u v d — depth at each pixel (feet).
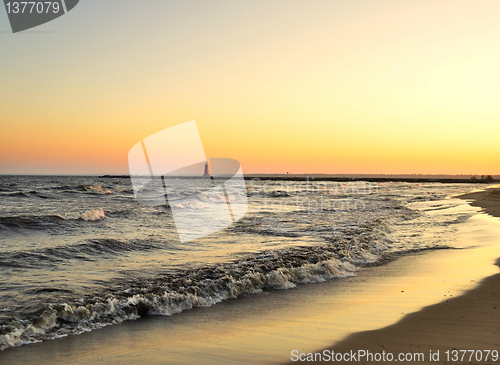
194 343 15.05
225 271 26.71
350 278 27.02
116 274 26.08
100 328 17.12
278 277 25.90
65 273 26.14
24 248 34.09
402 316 17.46
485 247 36.35
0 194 103.96
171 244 38.22
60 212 66.80
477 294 20.74
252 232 47.26
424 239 43.01
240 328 16.93
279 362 12.89
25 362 13.26
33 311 18.04
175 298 20.88
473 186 265.34
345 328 16.24
